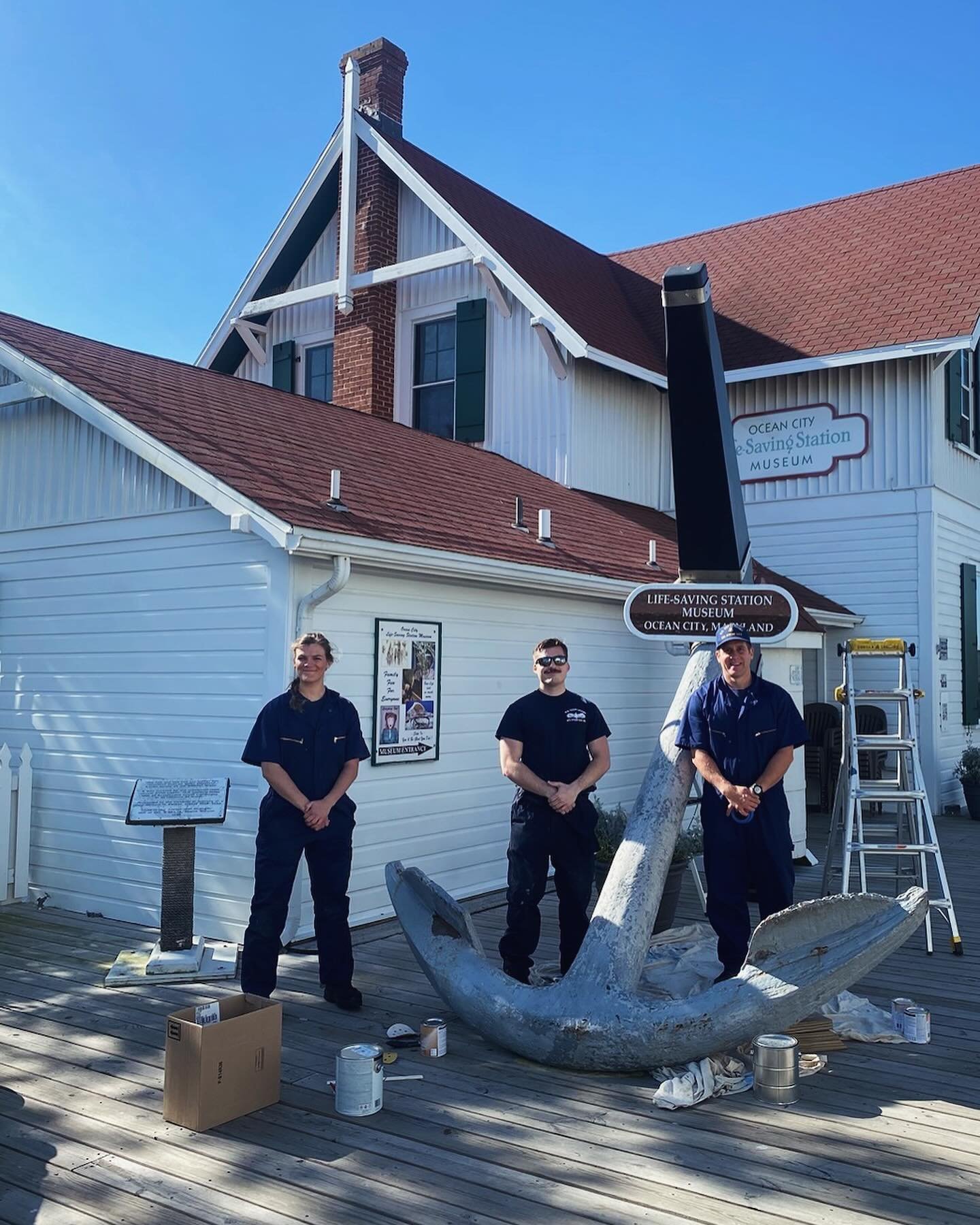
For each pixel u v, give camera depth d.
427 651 8.02
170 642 7.51
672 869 7.20
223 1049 4.22
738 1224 3.44
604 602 10.23
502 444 14.12
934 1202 3.58
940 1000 5.86
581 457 13.77
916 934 7.40
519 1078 4.70
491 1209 3.54
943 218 16.17
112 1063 4.88
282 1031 5.28
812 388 14.69
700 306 4.88
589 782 5.55
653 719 11.07
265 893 5.58
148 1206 3.57
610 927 4.89
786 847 5.35
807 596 13.41
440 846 8.17
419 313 14.95
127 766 7.71
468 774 8.48
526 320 14.00
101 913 7.80
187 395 9.11
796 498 14.78
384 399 14.83
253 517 6.71
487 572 8.07
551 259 15.67
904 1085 4.62
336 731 5.70
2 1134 4.12
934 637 13.78
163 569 7.59
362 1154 3.95
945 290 14.26
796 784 10.26
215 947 6.80
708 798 5.46
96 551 8.05
